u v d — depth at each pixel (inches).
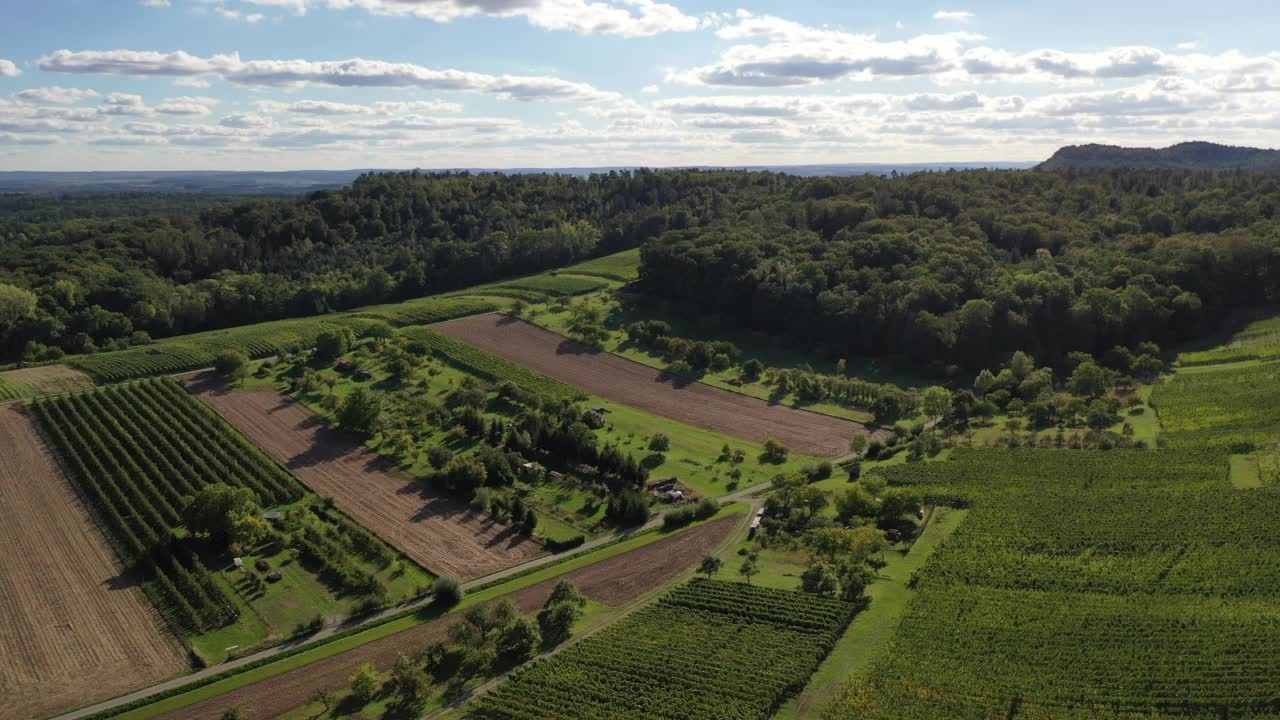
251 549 4387.3
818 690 3137.3
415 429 5954.7
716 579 4003.4
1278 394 5772.6
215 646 3599.9
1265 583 3686.0
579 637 3572.8
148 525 4562.0
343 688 3245.6
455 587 3858.3
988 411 6058.1
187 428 5880.9
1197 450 5113.2
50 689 3316.9
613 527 4709.6
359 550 4407.0
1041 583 3786.9
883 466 5270.7
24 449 5551.2
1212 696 2962.6
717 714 2960.1
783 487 4840.1
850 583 3722.9
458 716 3068.4
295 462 5467.5
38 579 4116.6
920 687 3053.6
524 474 5315.0
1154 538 4126.5
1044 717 2869.1
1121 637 3341.5
